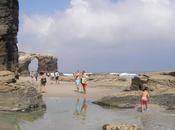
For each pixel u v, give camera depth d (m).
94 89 50.75
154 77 37.09
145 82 36.94
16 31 36.06
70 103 34.38
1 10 32.41
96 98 39.31
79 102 35.47
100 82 65.12
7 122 21.61
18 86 28.52
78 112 27.89
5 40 32.91
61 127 20.52
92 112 28.30
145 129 20.66
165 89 35.53
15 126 20.39
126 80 69.12
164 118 25.45
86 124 21.84
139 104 32.25
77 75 46.41
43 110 28.31
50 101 35.78
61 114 26.28
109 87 55.56
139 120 24.38
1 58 32.50
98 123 22.34
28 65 104.50
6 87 27.84
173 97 32.88
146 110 29.88
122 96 33.91
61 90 47.12
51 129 19.80
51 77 74.19
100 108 31.28
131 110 30.19
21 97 27.36
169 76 37.78
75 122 22.56
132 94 34.38
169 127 21.53
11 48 34.72
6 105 26.00
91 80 67.94
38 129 19.66
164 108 30.84
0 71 30.47
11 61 34.84
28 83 30.88
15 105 26.11
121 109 30.98
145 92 30.39
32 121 22.36
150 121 23.94
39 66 109.44
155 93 34.69
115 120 24.09
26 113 25.80
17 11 36.22
